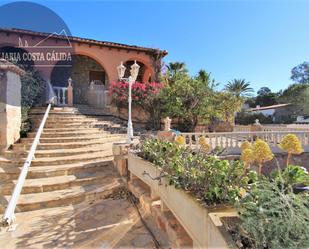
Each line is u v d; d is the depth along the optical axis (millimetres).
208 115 15406
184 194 2865
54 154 7480
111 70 15789
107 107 14719
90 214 4852
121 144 7102
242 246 1773
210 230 2123
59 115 11328
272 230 1654
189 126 15414
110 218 4652
